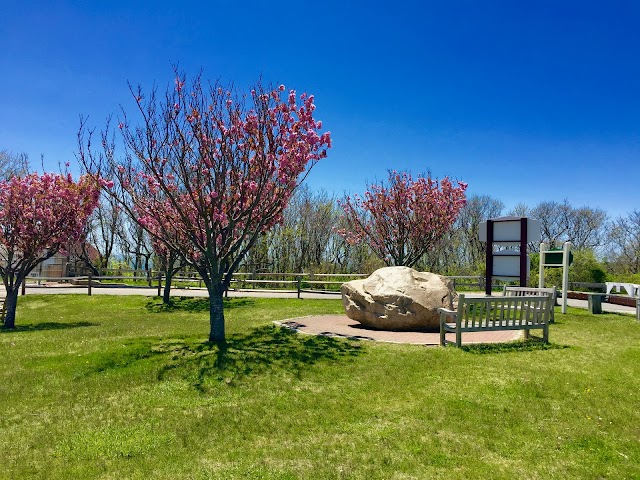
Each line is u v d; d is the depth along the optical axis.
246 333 10.39
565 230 49.28
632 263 43.78
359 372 7.32
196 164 9.59
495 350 8.58
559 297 20.30
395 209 18.44
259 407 6.03
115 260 42.16
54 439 5.20
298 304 17.55
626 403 5.95
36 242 14.05
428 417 5.57
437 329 10.84
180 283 27.30
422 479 4.21
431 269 36.50
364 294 11.05
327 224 40.28
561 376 6.96
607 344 9.23
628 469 4.36
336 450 4.81
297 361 7.89
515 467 4.42
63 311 18.30
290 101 9.45
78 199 14.46
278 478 4.25
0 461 4.69
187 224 9.58
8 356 8.80
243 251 10.02
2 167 32.84
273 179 10.09
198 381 7.05
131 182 12.44
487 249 14.83
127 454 4.82
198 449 4.92
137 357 8.25
